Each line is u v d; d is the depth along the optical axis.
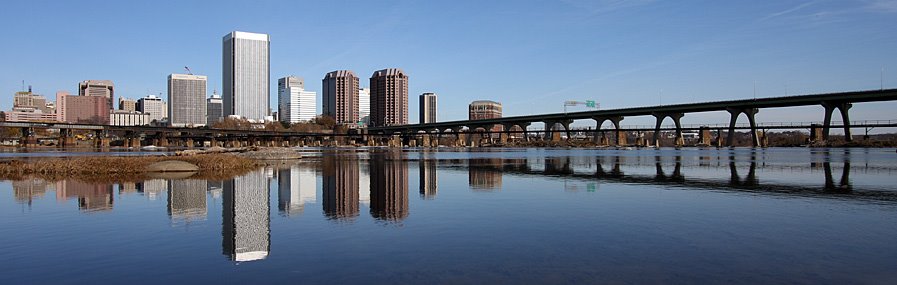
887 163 77.69
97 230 22.09
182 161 62.31
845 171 59.41
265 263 16.48
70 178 49.72
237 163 67.44
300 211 27.69
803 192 36.94
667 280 14.62
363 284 14.27
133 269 15.81
